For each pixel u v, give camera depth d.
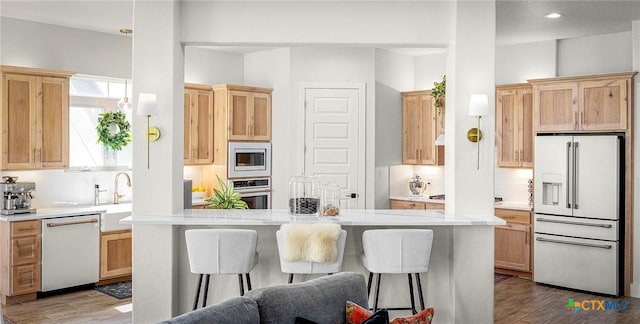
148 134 4.36
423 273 4.44
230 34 4.55
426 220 4.13
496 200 7.02
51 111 5.72
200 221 4.03
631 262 5.73
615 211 5.63
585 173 5.82
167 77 4.38
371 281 4.06
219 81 7.50
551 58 6.65
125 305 5.23
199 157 7.01
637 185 5.68
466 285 4.36
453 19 4.51
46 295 5.55
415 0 4.57
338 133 7.15
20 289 5.30
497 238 6.66
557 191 6.09
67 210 5.81
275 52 7.30
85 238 5.76
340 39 4.57
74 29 6.14
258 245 4.36
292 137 7.14
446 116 4.65
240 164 7.11
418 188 7.58
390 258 3.89
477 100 4.29
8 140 5.40
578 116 5.94
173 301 4.30
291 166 7.16
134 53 4.36
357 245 4.38
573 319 4.91
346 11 4.57
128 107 6.55
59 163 5.79
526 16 5.55
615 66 6.25
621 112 5.69
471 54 4.46
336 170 7.16
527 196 6.88
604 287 5.73
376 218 4.22
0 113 5.34
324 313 2.46
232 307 2.20
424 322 2.43
